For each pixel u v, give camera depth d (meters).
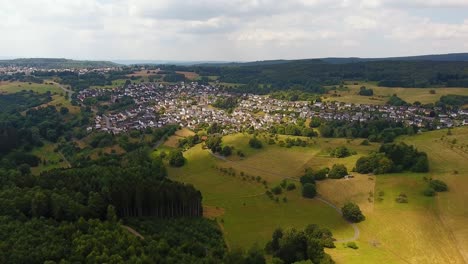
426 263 145.62
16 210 136.88
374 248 159.88
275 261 138.38
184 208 190.12
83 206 148.88
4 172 192.50
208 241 162.50
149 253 123.75
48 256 109.81
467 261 146.50
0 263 103.62
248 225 194.25
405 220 183.62
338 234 178.62
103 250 115.38
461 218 180.50
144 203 174.25
